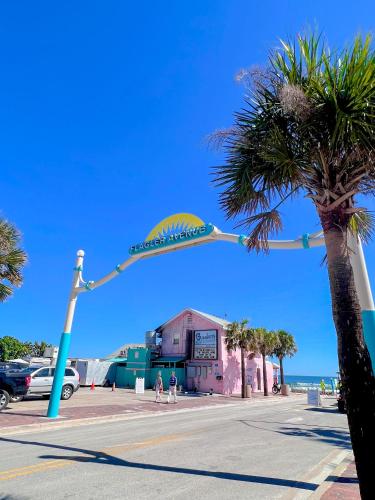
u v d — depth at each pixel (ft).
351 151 15.84
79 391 100.53
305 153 16.62
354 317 15.01
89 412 52.95
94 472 22.39
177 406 68.85
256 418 54.70
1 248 49.65
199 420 50.06
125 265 43.24
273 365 165.48
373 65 14.25
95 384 126.11
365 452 13.37
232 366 120.47
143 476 21.81
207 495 18.76
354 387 14.08
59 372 47.29
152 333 129.49
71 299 49.88
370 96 14.55
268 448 31.68
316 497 18.16
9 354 158.10
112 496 18.17
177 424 45.39
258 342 113.80
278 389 140.05
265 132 17.75
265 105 17.72
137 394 96.58
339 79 15.11
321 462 26.89
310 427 46.52
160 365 124.77
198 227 34.86
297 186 18.20
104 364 130.00
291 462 26.68
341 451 31.30
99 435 35.99
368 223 22.63
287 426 46.60
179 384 118.01
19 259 50.96
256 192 18.84
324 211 17.07
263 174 18.24
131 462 25.12
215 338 116.88
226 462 26.00
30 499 17.54
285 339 144.05
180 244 36.68
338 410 68.18
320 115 15.48
